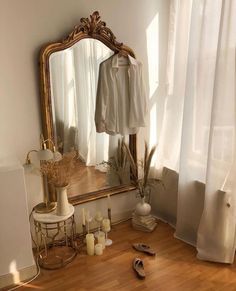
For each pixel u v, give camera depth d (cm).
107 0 249
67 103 248
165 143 285
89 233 265
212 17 221
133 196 308
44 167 227
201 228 242
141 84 271
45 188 253
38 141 245
